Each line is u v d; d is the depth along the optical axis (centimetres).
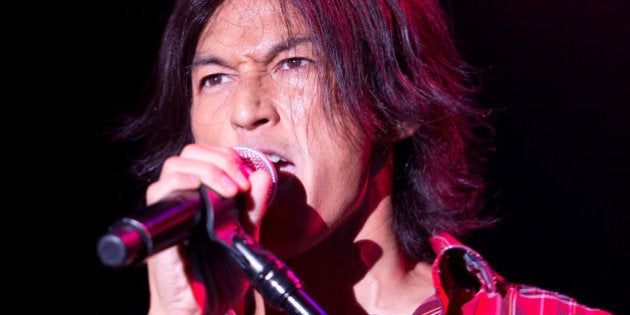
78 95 536
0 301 534
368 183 319
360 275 319
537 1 526
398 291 320
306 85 290
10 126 536
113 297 551
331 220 294
